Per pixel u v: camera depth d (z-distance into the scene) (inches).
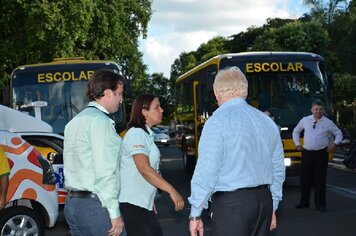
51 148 412.2
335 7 1726.1
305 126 423.5
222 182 170.9
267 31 1910.7
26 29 932.0
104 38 1128.2
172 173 812.0
